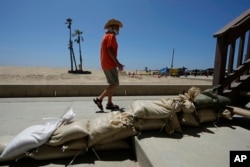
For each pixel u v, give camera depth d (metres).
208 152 1.88
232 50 3.12
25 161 1.92
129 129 2.17
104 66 3.42
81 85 5.43
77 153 2.01
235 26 2.90
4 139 2.04
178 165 1.63
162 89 5.93
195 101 2.58
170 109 2.29
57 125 2.10
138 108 2.23
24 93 5.21
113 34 3.38
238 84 3.16
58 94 5.34
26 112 3.49
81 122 2.16
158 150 1.88
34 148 1.92
